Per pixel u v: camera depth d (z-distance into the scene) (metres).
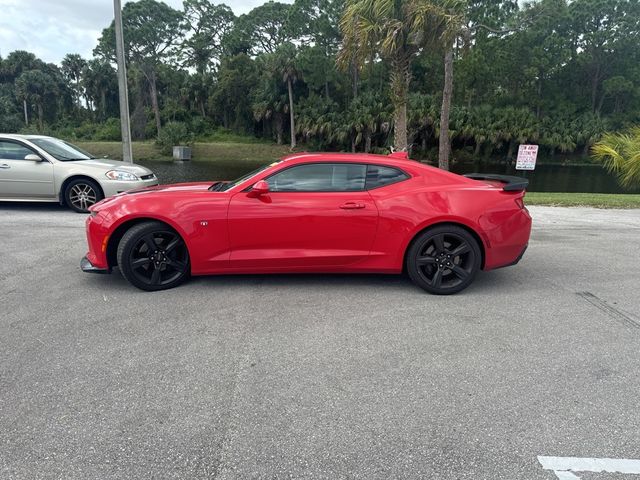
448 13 11.29
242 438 2.48
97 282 5.02
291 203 4.56
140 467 2.27
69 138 74.12
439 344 3.61
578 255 6.38
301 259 4.65
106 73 80.00
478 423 2.62
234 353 3.43
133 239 4.60
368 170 4.74
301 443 2.45
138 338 3.66
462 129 48.78
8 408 2.73
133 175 9.05
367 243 4.65
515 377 3.12
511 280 5.24
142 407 2.75
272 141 66.31
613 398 2.88
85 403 2.79
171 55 74.38
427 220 4.57
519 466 2.29
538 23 35.38
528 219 4.82
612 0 54.81
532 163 14.10
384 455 2.36
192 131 68.75
